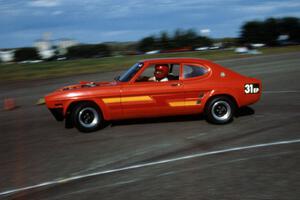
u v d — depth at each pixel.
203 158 6.38
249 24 76.94
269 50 48.19
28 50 77.62
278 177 5.37
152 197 4.87
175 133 8.20
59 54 77.81
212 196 4.81
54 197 5.03
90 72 28.20
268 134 7.82
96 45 79.62
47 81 23.25
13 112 12.19
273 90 14.55
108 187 5.28
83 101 8.52
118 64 35.84
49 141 8.08
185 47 77.44
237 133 8.01
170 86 8.53
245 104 8.87
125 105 8.48
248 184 5.16
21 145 7.91
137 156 6.69
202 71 8.76
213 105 8.73
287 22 74.62
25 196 5.12
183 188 5.11
